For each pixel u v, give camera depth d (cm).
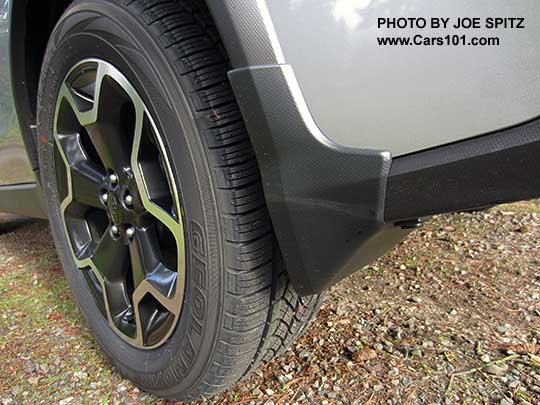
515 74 81
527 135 79
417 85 87
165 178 125
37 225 320
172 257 132
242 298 110
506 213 267
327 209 95
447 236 242
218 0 92
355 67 89
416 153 89
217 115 105
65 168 154
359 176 90
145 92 113
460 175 83
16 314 196
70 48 133
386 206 90
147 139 121
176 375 127
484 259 215
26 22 160
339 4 87
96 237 165
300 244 101
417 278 201
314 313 132
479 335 160
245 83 94
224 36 94
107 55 121
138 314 136
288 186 97
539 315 170
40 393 147
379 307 179
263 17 90
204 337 116
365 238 94
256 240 109
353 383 140
